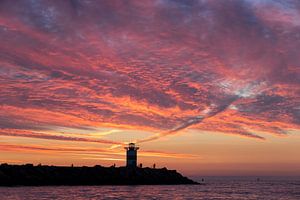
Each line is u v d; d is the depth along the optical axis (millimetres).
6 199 85688
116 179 150000
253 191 144625
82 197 94375
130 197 97750
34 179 133875
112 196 99188
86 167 152375
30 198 88688
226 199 101938
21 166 139750
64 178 141125
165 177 167125
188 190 133875
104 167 156375
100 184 145125
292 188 176750
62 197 92812
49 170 142875
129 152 160000
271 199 106250
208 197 106438
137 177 155625
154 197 99875
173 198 98875
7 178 128625
